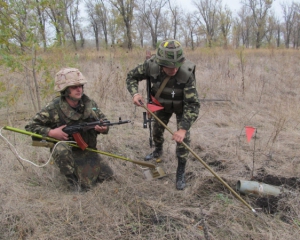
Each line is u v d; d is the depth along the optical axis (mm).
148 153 4227
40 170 3486
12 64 4930
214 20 37281
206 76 8812
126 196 3021
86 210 2811
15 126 4832
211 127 5230
